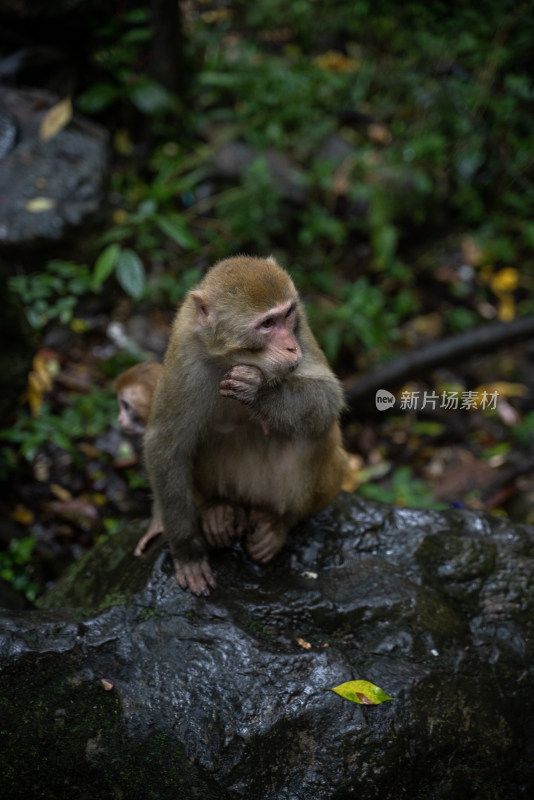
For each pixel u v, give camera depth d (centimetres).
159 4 1014
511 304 1057
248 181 1012
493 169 1148
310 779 354
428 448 889
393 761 362
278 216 1027
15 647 371
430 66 1190
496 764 381
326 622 417
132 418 610
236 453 447
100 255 877
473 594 446
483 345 918
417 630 416
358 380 905
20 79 984
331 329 941
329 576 446
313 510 471
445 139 1133
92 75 1029
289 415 407
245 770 354
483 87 1146
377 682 387
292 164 1074
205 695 371
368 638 412
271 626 411
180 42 1064
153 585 422
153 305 912
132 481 732
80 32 990
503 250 1091
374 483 846
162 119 1050
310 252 1029
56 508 700
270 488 450
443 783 369
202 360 419
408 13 1212
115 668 377
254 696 372
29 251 821
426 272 1084
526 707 404
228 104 1134
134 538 498
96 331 865
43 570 659
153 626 397
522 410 941
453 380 974
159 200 968
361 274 1050
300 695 374
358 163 1071
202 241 1004
